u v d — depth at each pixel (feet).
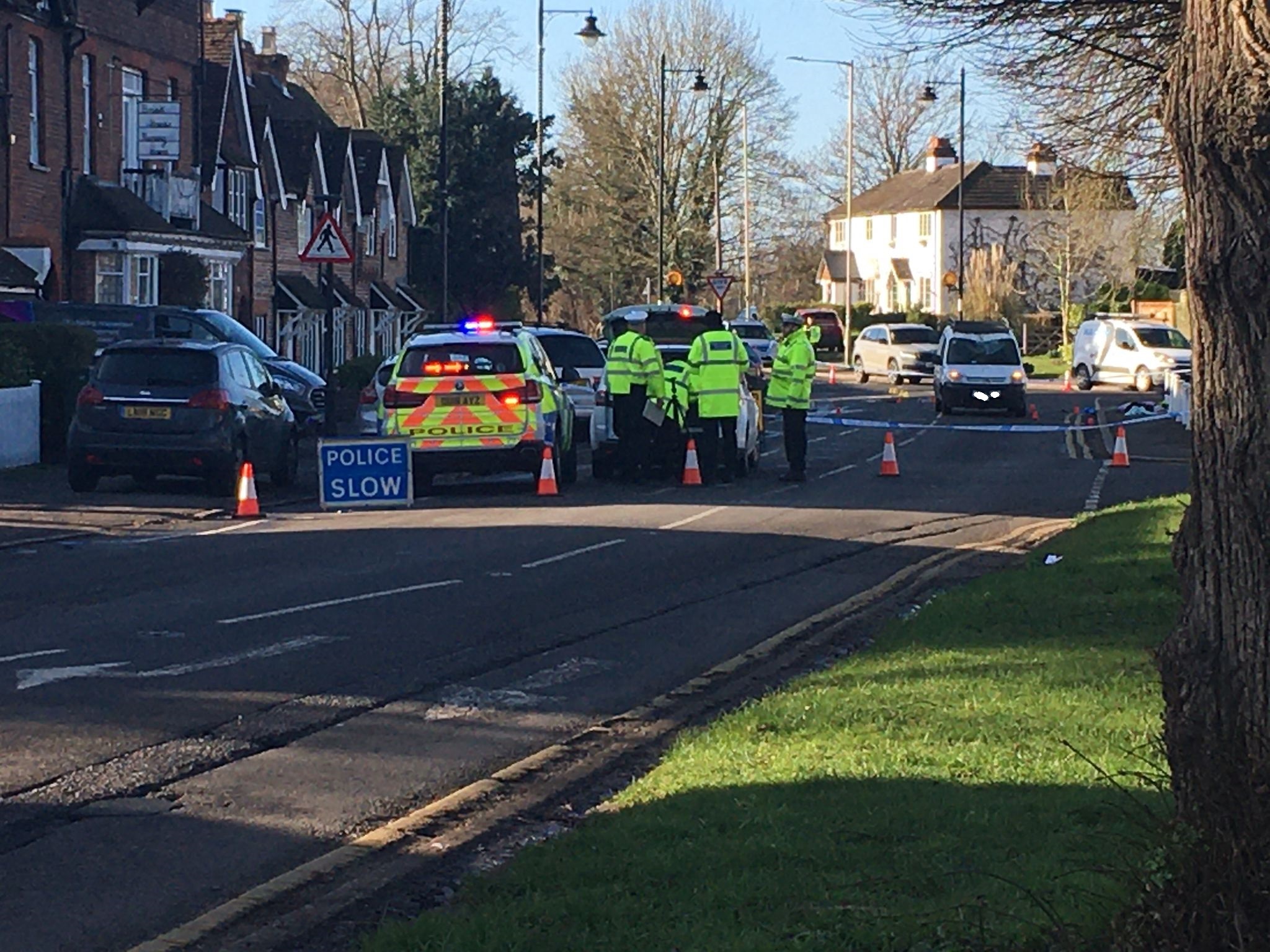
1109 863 16.84
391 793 24.58
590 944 16.52
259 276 162.50
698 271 247.09
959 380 128.26
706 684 32.27
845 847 19.49
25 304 91.86
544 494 68.23
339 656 33.99
